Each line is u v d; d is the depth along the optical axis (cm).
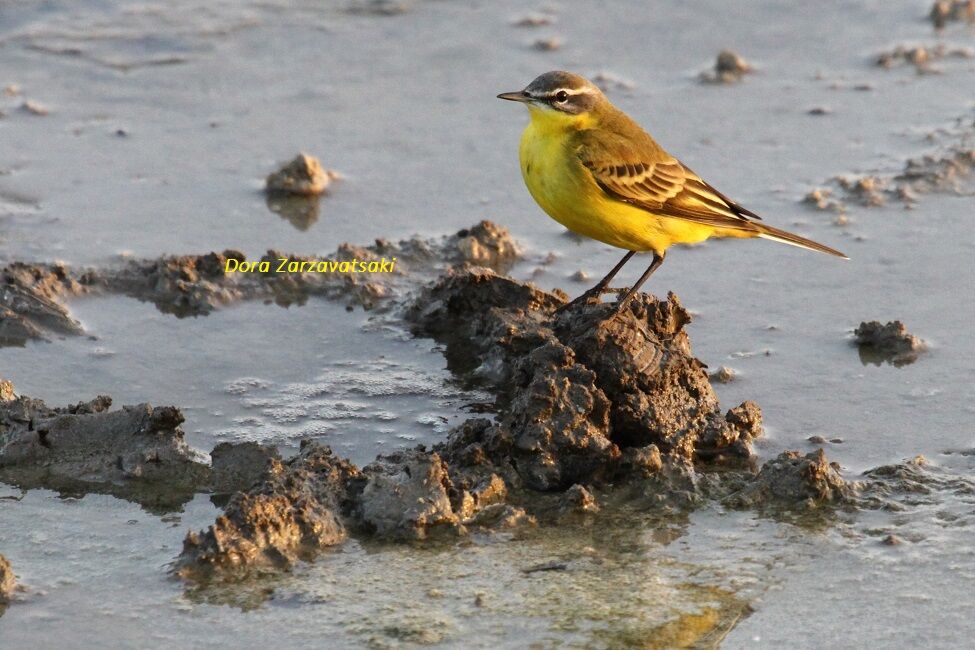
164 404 1388
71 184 1867
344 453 1307
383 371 1472
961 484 1257
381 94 2144
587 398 1272
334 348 1517
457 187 1900
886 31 2375
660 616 1071
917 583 1117
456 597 1088
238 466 1274
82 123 2034
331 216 1819
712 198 1484
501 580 1112
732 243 1769
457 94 2145
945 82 2197
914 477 1265
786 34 2361
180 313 1577
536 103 1441
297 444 1321
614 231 1444
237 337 1532
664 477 1251
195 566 1112
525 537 1175
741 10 2447
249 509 1135
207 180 1897
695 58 2277
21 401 1308
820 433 1352
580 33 2350
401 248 1722
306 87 2159
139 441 1281
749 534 1186
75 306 1575
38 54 2220
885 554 1156
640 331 1336
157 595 1083
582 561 1141
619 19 2408
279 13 2386
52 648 1019
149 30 2305
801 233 1773
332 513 1172
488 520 1195
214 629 1044
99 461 1266
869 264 1703
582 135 1430
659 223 1448
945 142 2005
